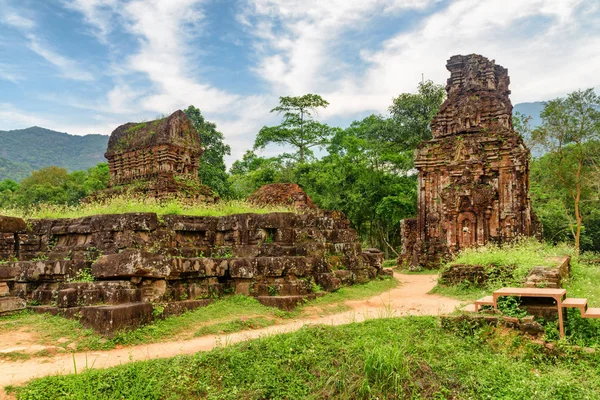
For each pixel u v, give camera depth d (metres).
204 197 23.92
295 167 44.72
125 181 24.69
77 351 9.20
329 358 8.83
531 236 27.61
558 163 32.53
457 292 15.79
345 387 8.14
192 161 25.19
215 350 8.81
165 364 8.23
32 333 9.80
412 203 36.66
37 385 7.25
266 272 13.72
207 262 13.39
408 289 18.64
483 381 8.37
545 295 9.95
